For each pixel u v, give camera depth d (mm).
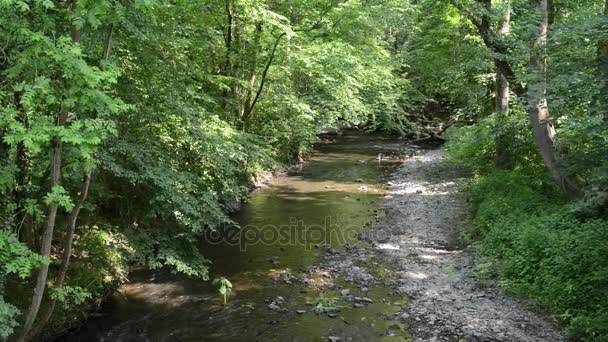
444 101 34031
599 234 9070
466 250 12305
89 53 6965
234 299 9812
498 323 8383
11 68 5277
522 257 10031
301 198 18047
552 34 9641
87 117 6266
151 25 8422
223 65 15977
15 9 5254
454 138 21438
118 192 10586
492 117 15961
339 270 11242
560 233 9867
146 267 11336
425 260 11766
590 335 7352
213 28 15094
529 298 9102
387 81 22281
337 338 8117
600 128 8469
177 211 9227
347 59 15570
